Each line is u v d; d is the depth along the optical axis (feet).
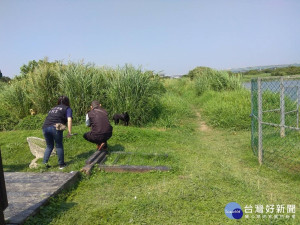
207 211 11.15
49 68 32.30
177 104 41.34
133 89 31.48
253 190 13.17
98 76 32.24
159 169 15.96
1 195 8.98
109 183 14.53
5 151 21.17
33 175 14.76
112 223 10.39
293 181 14.40
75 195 13.16
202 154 19.83
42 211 10.99
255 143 21.83
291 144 21.21
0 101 32.94
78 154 20.25
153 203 11.75
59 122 16.76
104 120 19.22
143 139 23.75
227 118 30.99
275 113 29.40
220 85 56.24
